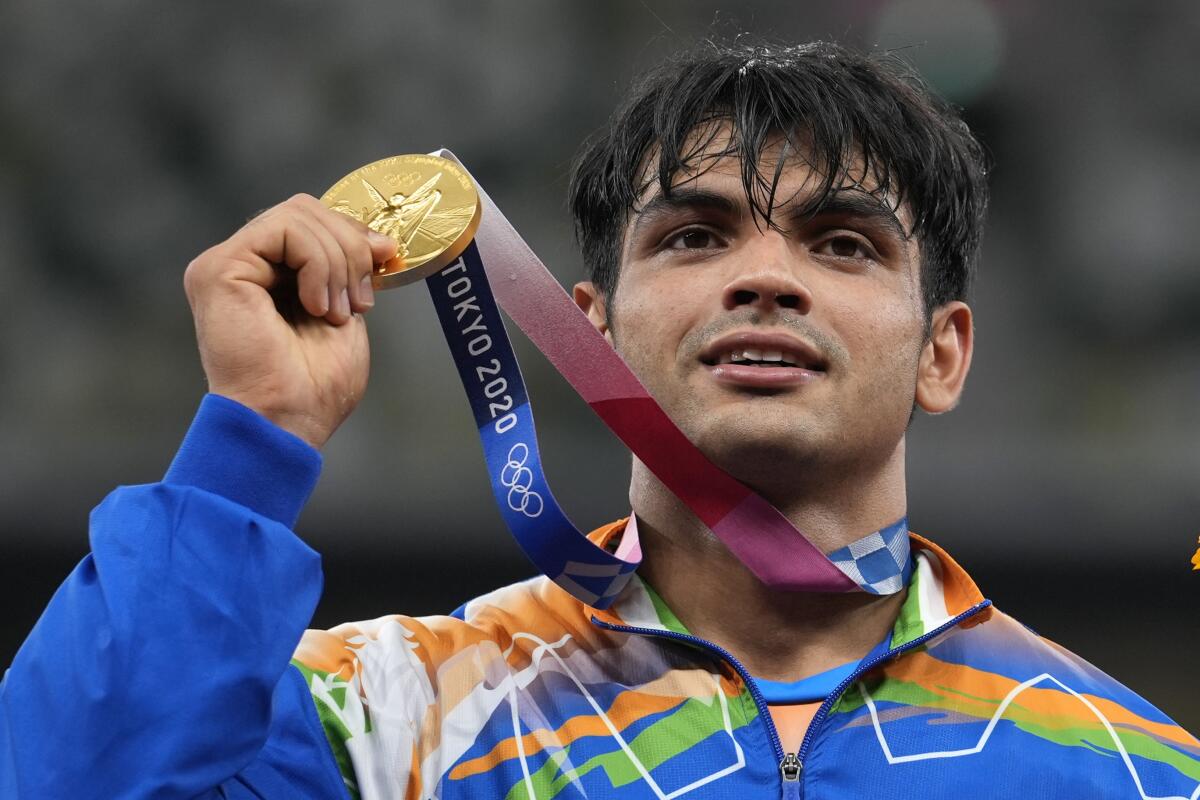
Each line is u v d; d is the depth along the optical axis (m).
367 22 39.94
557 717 6.71
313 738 6.48
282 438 5.95
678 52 8.12
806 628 6.98
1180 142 42.28
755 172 6.84
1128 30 42.09
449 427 36.91
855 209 6.91
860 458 6.85
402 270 6.21
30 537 27.77
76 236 39.75
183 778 5.41
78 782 5.35
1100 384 41.94
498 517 29.25
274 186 40.19
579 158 7.88
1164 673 26.48
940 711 6.83
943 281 7.55
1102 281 42.47
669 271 6.91
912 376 7.05
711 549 7.00
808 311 6.67
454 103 40.03
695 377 6.71
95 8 39.66
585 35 40.16
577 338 6.82
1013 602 28.70
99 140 39.84
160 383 39.22
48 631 5.62
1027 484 34.41
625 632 6.99
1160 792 6.72
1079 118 42.59
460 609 7.43
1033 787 6.59
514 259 6.95
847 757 6.64
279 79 40.16
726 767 6.58
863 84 7.27
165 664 5.48
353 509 29.36
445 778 6.54
